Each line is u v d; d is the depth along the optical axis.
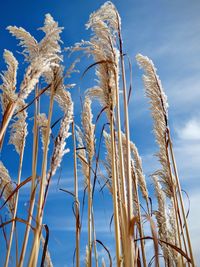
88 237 0.57
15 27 0.46
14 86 0.41
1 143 0.36
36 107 0.51
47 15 0.48
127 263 0.34
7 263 0.50
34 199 0.43
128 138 0.40
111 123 0.46
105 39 0.47
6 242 0.50
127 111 0.41
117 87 0.45
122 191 0.39
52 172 0.41
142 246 0.56
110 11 0.47
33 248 0.39
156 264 0.30
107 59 0.46
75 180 0.58
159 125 0.59
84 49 0.47
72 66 0.48
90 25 0.47
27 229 0.43
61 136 0.42
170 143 0.58
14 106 0.33
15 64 0.44
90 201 0.57
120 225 0.44
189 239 0.52
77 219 0.54
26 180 0.45
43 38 0.47
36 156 0.47
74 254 0.53
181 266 0.55
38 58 0.36
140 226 0.58
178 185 0.56
